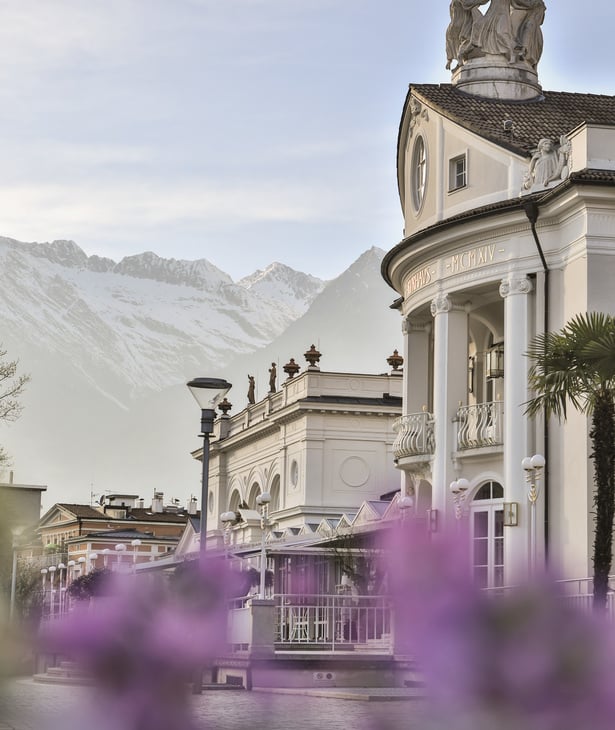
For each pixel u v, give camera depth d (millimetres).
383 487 60875
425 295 35562
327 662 28562
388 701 23266
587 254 30172
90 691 12227
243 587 31516
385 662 28234
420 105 36531
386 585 12867
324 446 60625
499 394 36594
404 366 38062
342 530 42531
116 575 14289
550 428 31172
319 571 38000
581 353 22625
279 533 59875
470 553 12406
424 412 35500
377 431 61125
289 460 62906
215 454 74000
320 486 60281
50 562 57375
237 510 70875
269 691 27094
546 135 34625
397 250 36188
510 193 32938
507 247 32594
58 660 12156
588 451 29469
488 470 33469
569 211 30984
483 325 38219
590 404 23516
